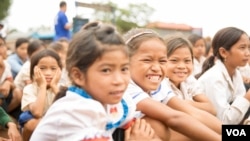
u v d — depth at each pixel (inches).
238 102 106.7
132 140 63.4
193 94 105.0
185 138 72.5
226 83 117.4
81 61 55.2
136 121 66.5
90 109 53.7
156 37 74.7
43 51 132.9
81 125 53.4
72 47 56.9
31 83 134.6
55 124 54.6
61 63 135.4
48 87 128.8
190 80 106.0
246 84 149.6
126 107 63.8
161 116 70.1
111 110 61.4
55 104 57.0
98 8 335.3
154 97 79.0
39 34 561.3
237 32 117.6
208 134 67.9
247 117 110.4
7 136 119.0
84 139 52.2
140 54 72.9
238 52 117.0
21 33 641.6
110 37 54.9
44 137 55.9
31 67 132.3
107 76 54.5
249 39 122.0
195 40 219.1
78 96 55.7
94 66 54.5
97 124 54.6
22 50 223.6
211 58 130.5
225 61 120.3
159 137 70.2
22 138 120.0
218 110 111.9
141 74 72.9
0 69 141.2
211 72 118.0
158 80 73.5
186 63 100.5
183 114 69.6
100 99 56.1
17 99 142.6
